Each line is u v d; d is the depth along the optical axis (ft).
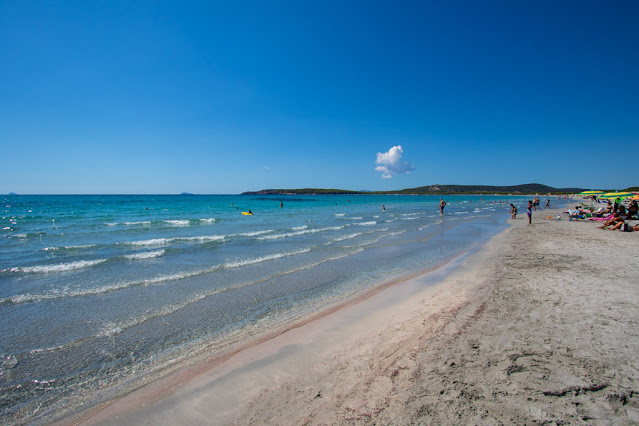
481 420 9.96
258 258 38.40
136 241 50.52
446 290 25.32
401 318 19.63
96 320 19.93
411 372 12.98
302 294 25.41
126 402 12.21
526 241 48.85
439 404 10.83
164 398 12.37
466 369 12.98
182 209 156.04
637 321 17.48
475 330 16.80
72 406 12.06
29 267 32.73
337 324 19.17
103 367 14.70
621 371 12.57
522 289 24.03
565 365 13.08
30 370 14.39
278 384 12.98
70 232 63.62
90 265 34.68
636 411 10.28
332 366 14.14
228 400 12.06
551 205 205.26
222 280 29.19
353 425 10.11
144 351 16.16
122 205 192.03
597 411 10.30
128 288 26.55
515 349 14.53
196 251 43.27
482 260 36.52
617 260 33.32
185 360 15.25
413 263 36.73
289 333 17.99
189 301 23.43
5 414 11.61
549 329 16.63
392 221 94.43
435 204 240.12
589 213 83.61
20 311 21.27
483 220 97.30
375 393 11.75
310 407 11.28
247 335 17.89
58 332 18.20
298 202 265.13
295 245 48.62
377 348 15.55
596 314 18.58
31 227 73.67
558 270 29.66
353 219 101.45
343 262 37.19
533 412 10.28
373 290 26.37
